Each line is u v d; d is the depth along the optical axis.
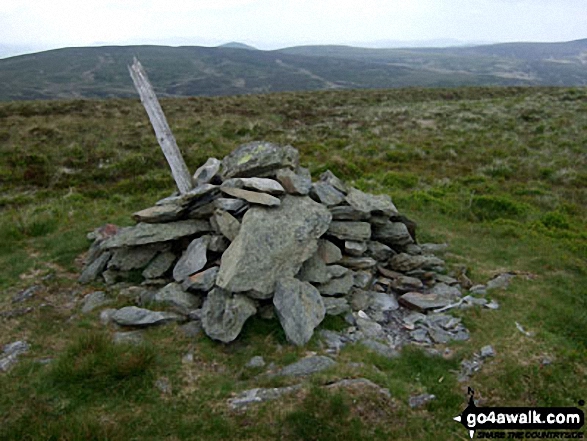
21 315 7.17
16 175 17.80
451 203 13.97
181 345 6.21
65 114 28.98
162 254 8.22
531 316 7.37
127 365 5.50
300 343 6.16
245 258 6.69
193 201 8.47
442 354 6.34
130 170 18.88
